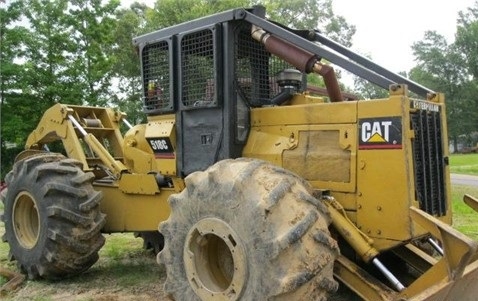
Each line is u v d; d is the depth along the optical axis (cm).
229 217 339
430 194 388
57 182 515
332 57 391
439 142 410
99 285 528
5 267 606
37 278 544
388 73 429
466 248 290
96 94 1975
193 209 365
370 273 395
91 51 1927
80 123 632
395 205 361
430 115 398
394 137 361
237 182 336
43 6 1855
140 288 516
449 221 416
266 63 471
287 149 416
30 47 1847
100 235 531
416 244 433
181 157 474
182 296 372
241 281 331
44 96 1872
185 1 2245
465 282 338
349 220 378
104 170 607
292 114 420
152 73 500
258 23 422
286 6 2759
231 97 436
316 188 397
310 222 318
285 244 309
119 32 2409
